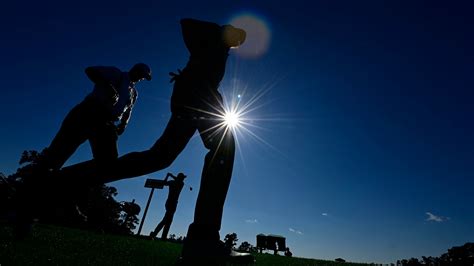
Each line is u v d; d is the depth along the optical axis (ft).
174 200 35.91
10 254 7.72
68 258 8.61
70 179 7.23
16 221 7.22
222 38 10.27
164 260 11.15
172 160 8.45
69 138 11.12
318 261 23.86
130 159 7.65
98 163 7.47
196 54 9.89
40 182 7.11
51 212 7.34
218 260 9.01
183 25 10.32
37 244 10.48
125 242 19.51
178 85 9.31
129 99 14.16
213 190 9.30
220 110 9.52
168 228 35.86
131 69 14.55
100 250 12.21
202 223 9.15
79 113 11.41
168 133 8.64
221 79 10.05
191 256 8.87
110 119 12.28
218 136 9.48
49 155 10.64
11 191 7.10
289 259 23.24
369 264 23.18
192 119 9.00
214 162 9.41
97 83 12.60
